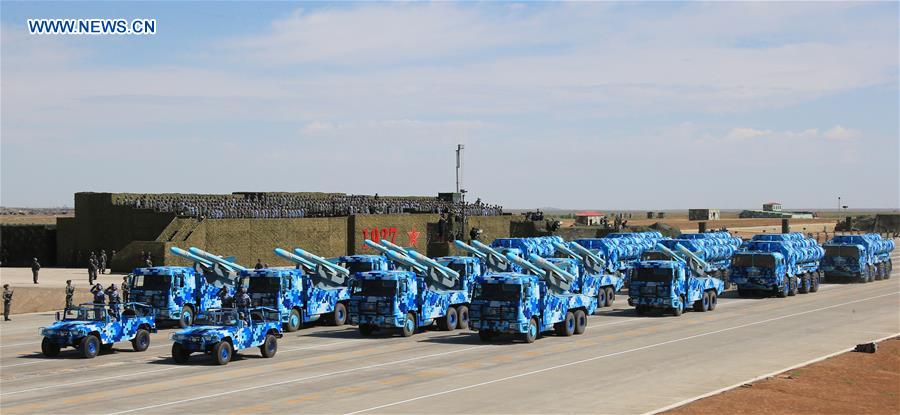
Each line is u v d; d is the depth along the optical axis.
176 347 27.70
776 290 50.50
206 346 27.45
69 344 28.84
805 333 35.06
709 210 175.50
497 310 31.91
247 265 64.25
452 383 24.39
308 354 29.91
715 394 22.66
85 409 20.98
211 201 72.56
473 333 35.75
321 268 38.03
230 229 63.16
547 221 84.00
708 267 53.25
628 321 39.69
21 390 23.36
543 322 33.09
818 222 178.50
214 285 38.25
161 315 36.59
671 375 25.61
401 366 27.30
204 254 37.88
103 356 29.41
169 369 26.75
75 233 67.00
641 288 41.53
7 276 57.28
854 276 60.81
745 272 50.59
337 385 24.09
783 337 33.88
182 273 37.25
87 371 26.38
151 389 23.47
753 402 21.69
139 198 68.81
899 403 21.88
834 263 60.75
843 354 29.12
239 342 28.09
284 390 23.36
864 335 34.38
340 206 76.69
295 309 36.44
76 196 66.94
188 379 25.00
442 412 20.72
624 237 55.19
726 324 38.22
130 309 30.95
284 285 35.88
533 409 21.03
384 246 40.81
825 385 23.88
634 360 28.36
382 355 29.61
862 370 26.12
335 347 31.64
